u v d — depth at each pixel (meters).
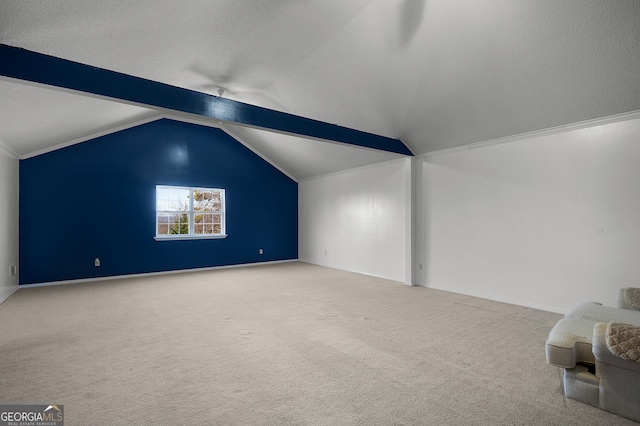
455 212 4.91
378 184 6.24
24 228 5.28
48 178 5.48
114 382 2.21
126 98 2.80
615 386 1.83
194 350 2.75
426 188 5.31
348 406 1.94
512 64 3.16
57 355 2.64
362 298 4.52
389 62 3.52
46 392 2.08
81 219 5.77
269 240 8.02
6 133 4.11
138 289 5.12
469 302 4.31
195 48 3.25
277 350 2.75
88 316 3.70
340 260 7.14
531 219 4.07
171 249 6.69
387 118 4.56
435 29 2.99
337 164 6.88
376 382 2.22
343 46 3.38
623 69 2.88
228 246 7.40
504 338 3.01
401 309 3.97
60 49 2.65
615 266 3.41
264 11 2.79
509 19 2.72
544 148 3.95
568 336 2.05
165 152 6.62
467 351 2.72
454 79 3.57
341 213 7.10
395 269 5.90
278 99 4.63
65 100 3.78
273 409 1.91
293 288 5.18
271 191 8.07
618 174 3.39
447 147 4.97
